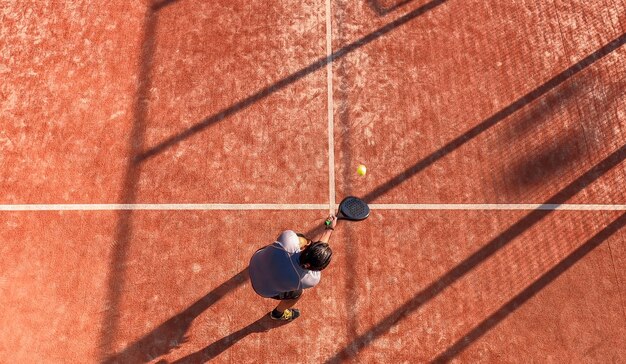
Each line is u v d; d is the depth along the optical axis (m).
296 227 4.95
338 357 4.44
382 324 4.55
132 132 5.35
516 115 5.47
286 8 6.08
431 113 5.49
